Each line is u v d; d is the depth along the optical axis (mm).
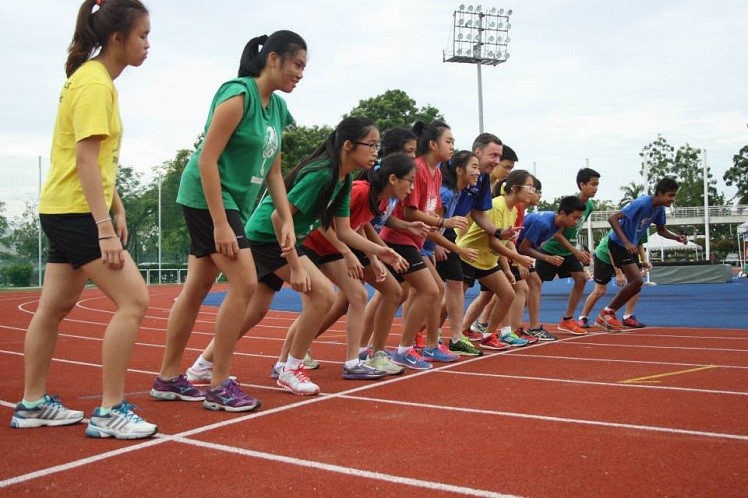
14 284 24516
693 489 2475
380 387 4551
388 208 5117
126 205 31391
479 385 4605
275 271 4480
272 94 3924
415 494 2438
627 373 5078
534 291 7465
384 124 34000
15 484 2549
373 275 5059
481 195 6172
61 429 3373
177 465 2775
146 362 5891
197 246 3771
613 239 8359
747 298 13859
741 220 45219
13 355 6309
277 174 4062
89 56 3287
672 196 8133
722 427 3391
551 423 3488
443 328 8938
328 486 2521
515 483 2551
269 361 5977
